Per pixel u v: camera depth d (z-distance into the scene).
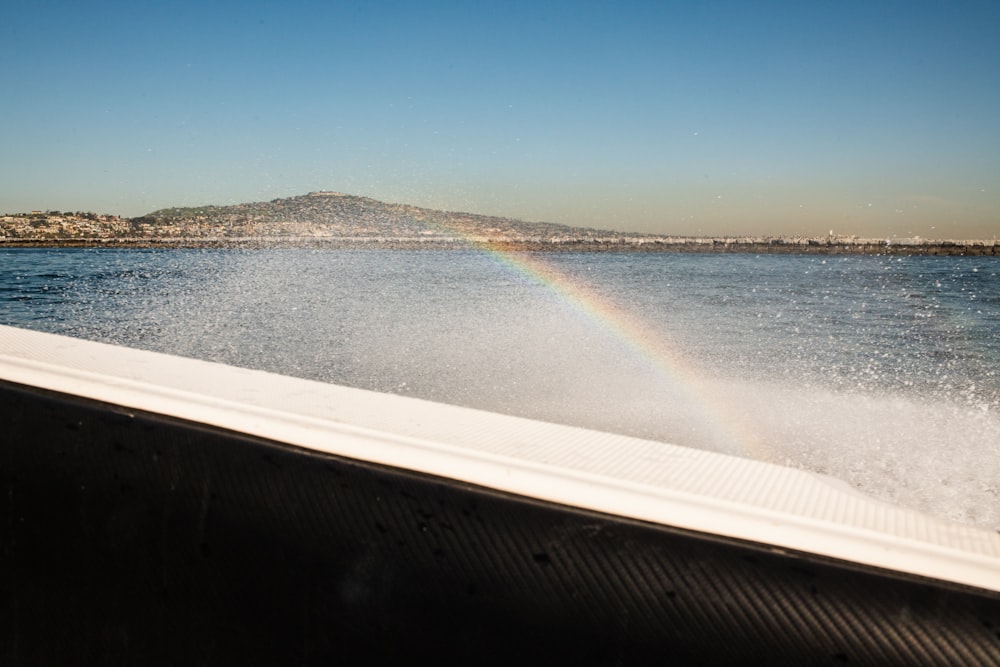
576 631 0.59
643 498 0.58
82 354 0.99
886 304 11.88
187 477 0.75
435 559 0.63
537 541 0.60
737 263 34.34
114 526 0.79
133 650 0.78
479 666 0.62
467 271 22.02
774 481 0.61
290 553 0.70
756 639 0.53
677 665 0.55
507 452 0.65
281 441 0.72
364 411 0.76
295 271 21.00
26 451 0.84
